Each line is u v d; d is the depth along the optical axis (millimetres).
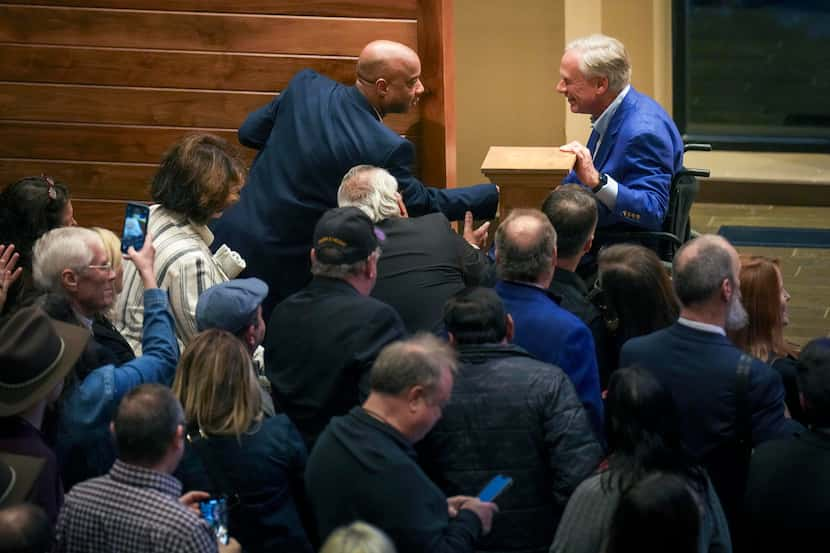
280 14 12695
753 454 7293
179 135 13180
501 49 19047
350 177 9734
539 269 8445
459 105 19312
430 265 9367
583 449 7418
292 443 7656
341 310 8203
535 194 11219
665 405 6895
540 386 7539
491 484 7254
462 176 19609
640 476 6738
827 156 22344
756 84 23453
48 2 12938
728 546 6949
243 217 11500
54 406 7871
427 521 6836
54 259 8508
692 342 7906
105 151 13320
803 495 7016
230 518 7566
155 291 8531
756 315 9156
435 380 6938
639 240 12297
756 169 21406
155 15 12852
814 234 19250
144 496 6691
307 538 7820
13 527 6008
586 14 18781
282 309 8430
